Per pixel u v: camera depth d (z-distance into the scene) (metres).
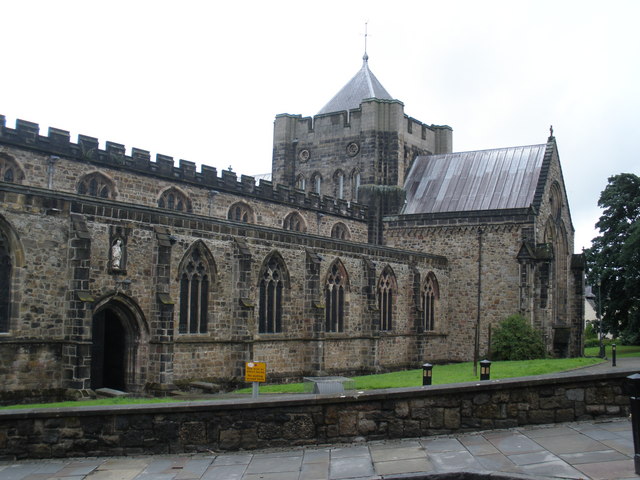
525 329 60.50
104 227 36.03
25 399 32.56
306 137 80.75
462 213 67.19
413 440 18.55
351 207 71.81
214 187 56.69
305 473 16.05
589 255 82.38
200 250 41.16
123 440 18.36
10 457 18.00
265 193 61.69
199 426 18.47
